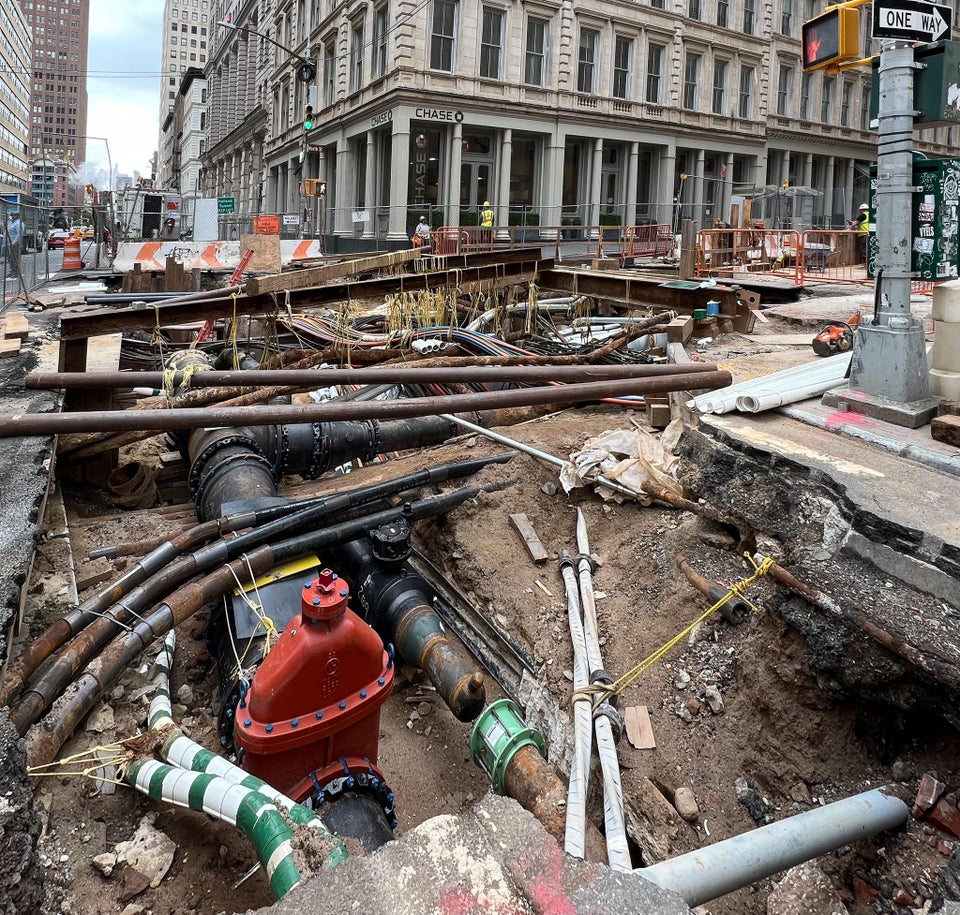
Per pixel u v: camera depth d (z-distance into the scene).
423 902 2.01
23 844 2.40
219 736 3.98
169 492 7.78
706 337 9.98
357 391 8.95
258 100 50.16
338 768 3.45
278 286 8.69
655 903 2.02
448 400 5.15
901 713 3.39
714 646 4.25
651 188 35.41
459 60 28.38
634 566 5.12
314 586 3.31
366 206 31.45
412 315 10.98
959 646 3.00
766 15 36.69
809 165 41.22
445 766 4.39
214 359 10.63
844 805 3.00
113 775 3.50
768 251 20.38
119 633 4.11
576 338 11.52
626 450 5.98
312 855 2.64
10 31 97.25
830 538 3.88
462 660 4.26
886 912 2.93
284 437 6.64
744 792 3.64
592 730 3.85
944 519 3.54
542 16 29.83
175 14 129.50
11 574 3.63
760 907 3.17
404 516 5.26
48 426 4.34
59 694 3.71
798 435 4.77
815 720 3.64
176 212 29.31
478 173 30.91
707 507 4.90
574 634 4.56
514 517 5.72
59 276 21.64
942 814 3.04
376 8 29.36
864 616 3.24
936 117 4.71
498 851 2.18
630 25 31.94
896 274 4.93
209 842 3.40
